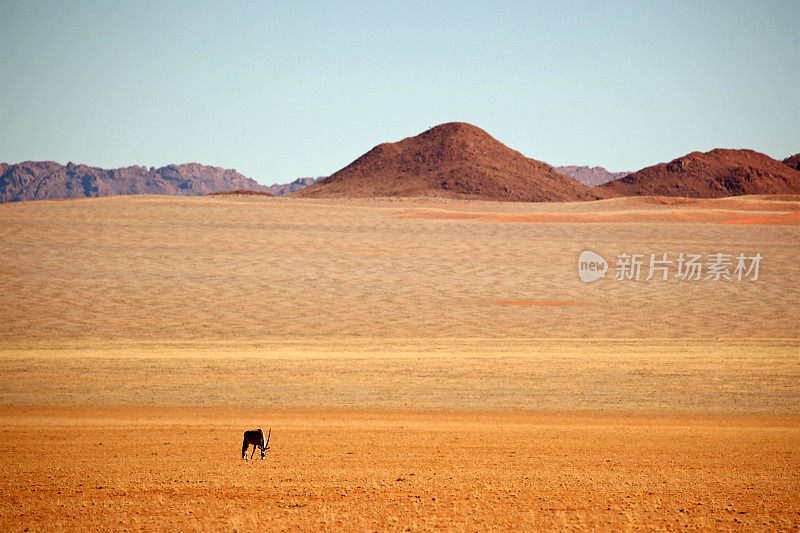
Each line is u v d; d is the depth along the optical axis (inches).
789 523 1414.9
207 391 3526.1
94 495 1653.5
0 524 1413.6
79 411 3139.8
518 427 2760.8
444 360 4311.0
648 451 2271.2
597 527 1379.2
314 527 1373.0
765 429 2728.8
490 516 1459.2
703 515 1472.7
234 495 1648.6
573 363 4192.9
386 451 2260.1
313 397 3415.4
